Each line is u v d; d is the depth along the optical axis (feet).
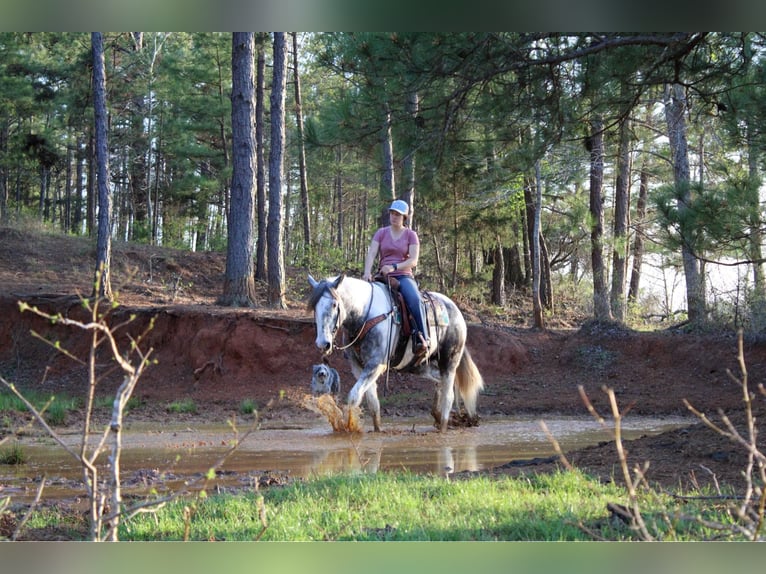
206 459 36.32
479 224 98.37
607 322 76.07
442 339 42.93
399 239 41.14
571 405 59.77
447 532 19.70
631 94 40.55
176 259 102.94
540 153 40.93
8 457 35.70
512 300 116.16
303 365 66.49
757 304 69.15
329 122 43.24
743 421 33.30
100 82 74.69
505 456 36.58
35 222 110.01
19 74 131.85
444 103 40.27
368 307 38.65
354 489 25.49
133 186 153.38
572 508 21.93
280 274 83.15
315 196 167.84
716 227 44.93
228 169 131.95
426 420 52.37
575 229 89.66
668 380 66.08
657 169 114.01
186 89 135.74
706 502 22.16
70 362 70.74
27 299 75.82
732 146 44.39
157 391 64.54
